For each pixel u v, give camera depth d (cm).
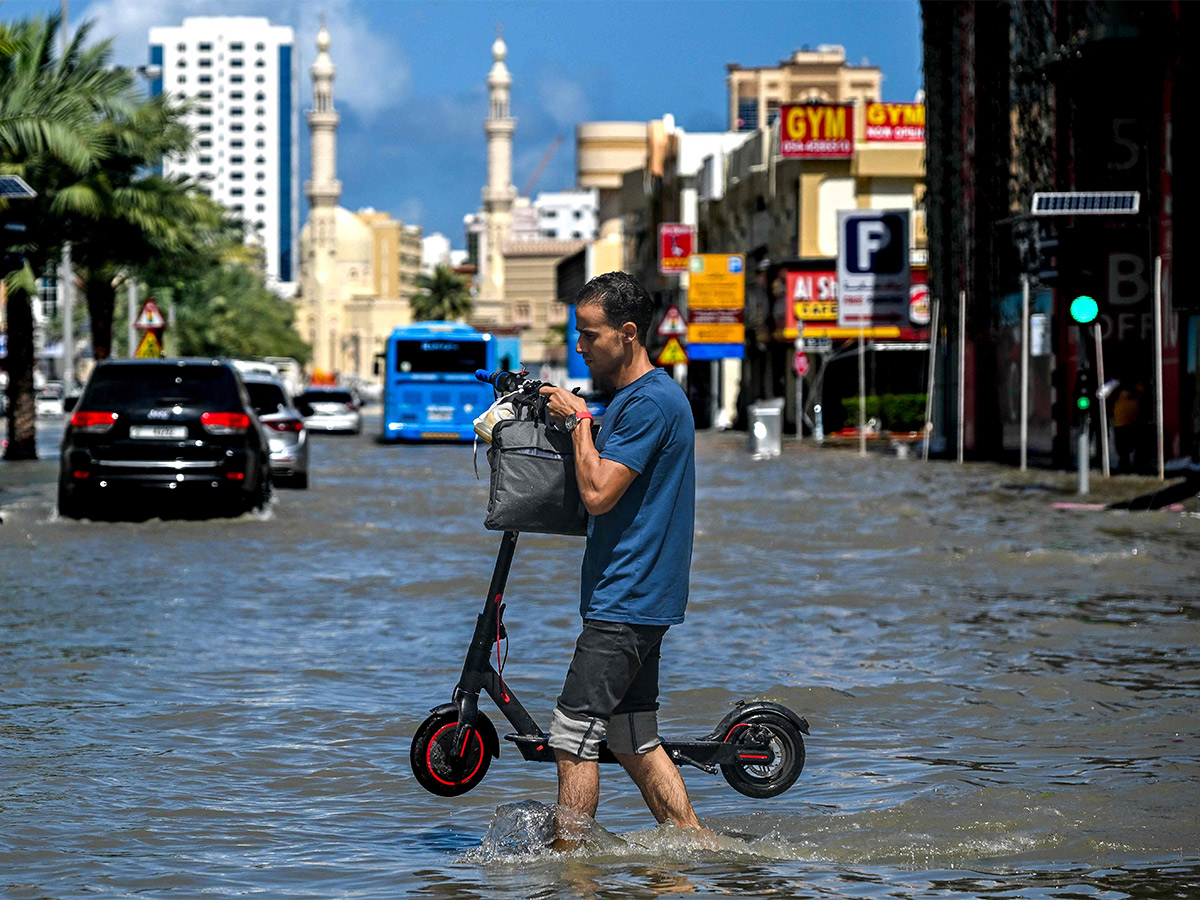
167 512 3675
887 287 8469
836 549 3003
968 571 2653
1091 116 5709
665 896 884
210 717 1449
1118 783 1181
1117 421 5678
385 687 1606
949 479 5438
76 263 7094
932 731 1396
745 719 1012
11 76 5122
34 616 2111
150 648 1850
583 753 960
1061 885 909
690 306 11575
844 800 1138
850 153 10838
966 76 7250
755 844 991
